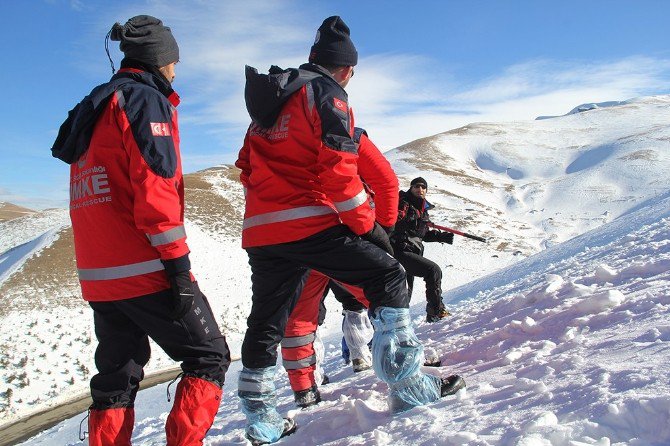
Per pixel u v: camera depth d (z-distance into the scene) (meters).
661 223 6.77
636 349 2.60
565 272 6.18
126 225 2.55
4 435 14.12
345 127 2.69
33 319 24.25
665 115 113.38
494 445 2.00
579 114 125.19
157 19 2.77
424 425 2.47
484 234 44.16
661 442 1.76
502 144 102.06
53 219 52.47
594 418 1.96
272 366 3.12
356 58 3.06
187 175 58.56
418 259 6.15
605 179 66.69
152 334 2.65
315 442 2.93
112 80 2.58
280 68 3.01
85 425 7.57
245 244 3.06
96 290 2.59
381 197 3.45
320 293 3.74
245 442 3.10
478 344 4.01
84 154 2.60
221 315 26.80
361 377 4.30
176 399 2.65
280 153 2.87
